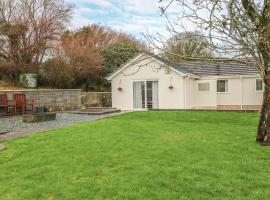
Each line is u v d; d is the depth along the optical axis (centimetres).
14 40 2622
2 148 952
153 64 2648
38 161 792
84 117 1941
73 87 2958
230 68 2891
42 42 2734
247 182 605
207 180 618
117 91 2852
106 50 3294
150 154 826
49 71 2731
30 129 1416
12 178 675
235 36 845
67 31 3275
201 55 932
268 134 931
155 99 2705
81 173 686
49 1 2789
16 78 2623
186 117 1716
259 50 869
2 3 2614
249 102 2784
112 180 632
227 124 1391
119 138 1053
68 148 922
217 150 860
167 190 574
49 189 596
